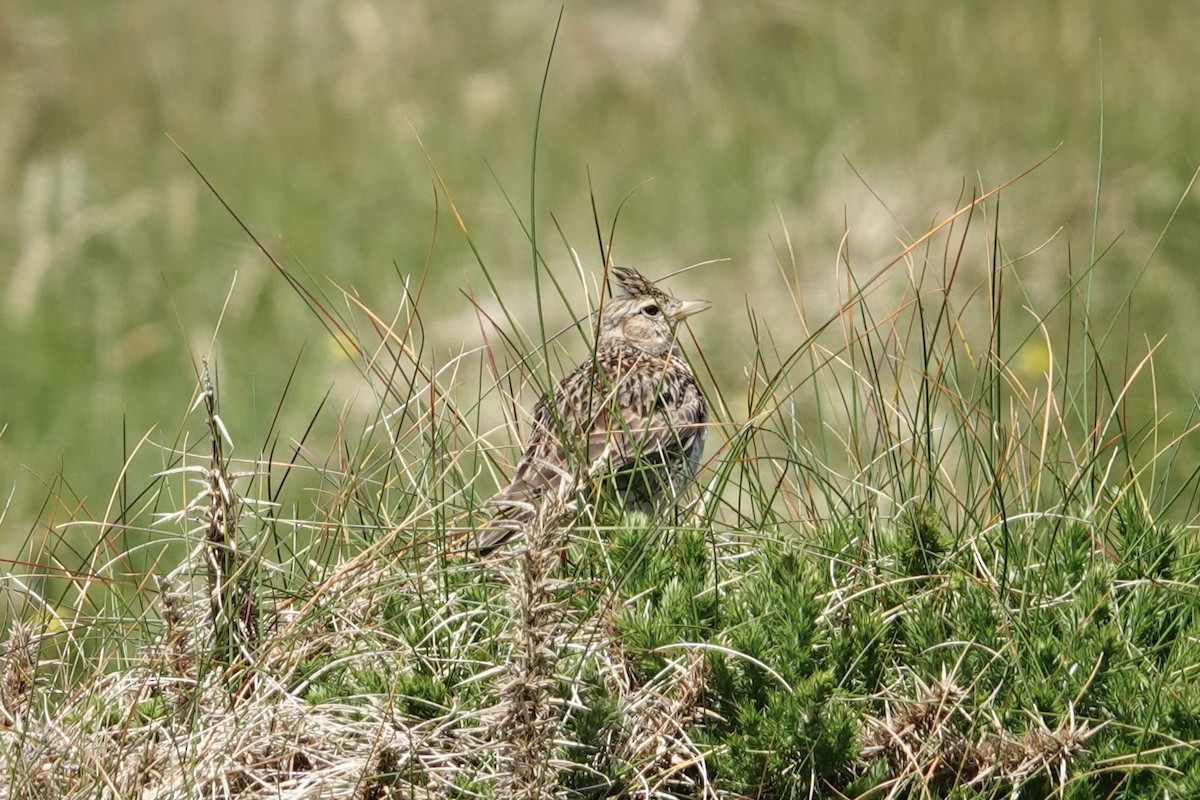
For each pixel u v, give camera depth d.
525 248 24.61
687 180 25.08
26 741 8.12
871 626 8.25
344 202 26.25
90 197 27.19
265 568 9.45
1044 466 9.79
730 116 26.58
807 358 19.06
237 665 8.55
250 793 7.82
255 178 27.28
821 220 22.61
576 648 8.30
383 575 9.04
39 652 8.93
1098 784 7.82
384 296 24.08
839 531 9.22
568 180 26.09
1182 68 24.50
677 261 23.14
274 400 21.38
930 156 23.45
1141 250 20.95
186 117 29.00
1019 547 9.20
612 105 28.06
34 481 19.95
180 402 21.81
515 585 7.64
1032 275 20.58
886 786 7.79
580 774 7.72
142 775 7.74
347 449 10.23
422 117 28.41
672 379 12.29
